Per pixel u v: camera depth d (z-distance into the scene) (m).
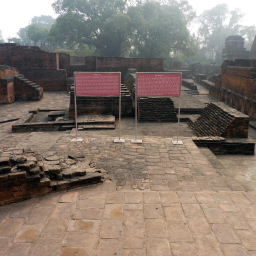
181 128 11.34
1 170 4.24
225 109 9.89
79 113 12.46
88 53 44.94
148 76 7.61
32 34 47.59
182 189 5.17
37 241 3.33
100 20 37.00
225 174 6.43
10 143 9.10
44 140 9.41
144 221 3.74
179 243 3.25
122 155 7.04
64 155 6.42
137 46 39.19
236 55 43.06
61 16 35.50
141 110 12.30
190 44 38.59
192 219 3.76
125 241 3.31
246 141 8.54
